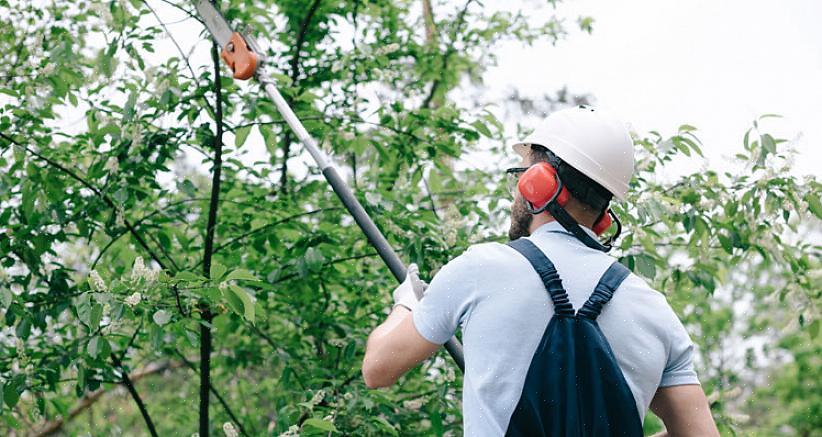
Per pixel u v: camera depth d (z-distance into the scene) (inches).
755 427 554.3
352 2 207.8
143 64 157.8
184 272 130.0
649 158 158.1
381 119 186.4
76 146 169.9
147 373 255.6
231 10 169.5
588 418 72.2
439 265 165.9
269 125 175.6
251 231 177.0
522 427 72.4
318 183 191.5
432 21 242.8
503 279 74.7
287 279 185.0
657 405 79.7
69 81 160.9
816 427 541.6
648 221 169.8
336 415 158.6
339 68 187.8
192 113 165.5
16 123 160.6
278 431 157.8
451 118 185.9
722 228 165.9
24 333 149.9
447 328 76.9
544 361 72.5
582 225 79.4
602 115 81.6
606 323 74.5
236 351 217.0
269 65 203.3
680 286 179.8
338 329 181.8
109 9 157.6
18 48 171.9
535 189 77.4
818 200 155.7
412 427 176.6
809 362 524.1
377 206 170.1
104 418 267.3
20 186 167.8
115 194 155.3
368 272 192.4
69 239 176.7
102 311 131.3
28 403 182.5
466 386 75.6
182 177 170.9
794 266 171.9
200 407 174.2
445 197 195.2
